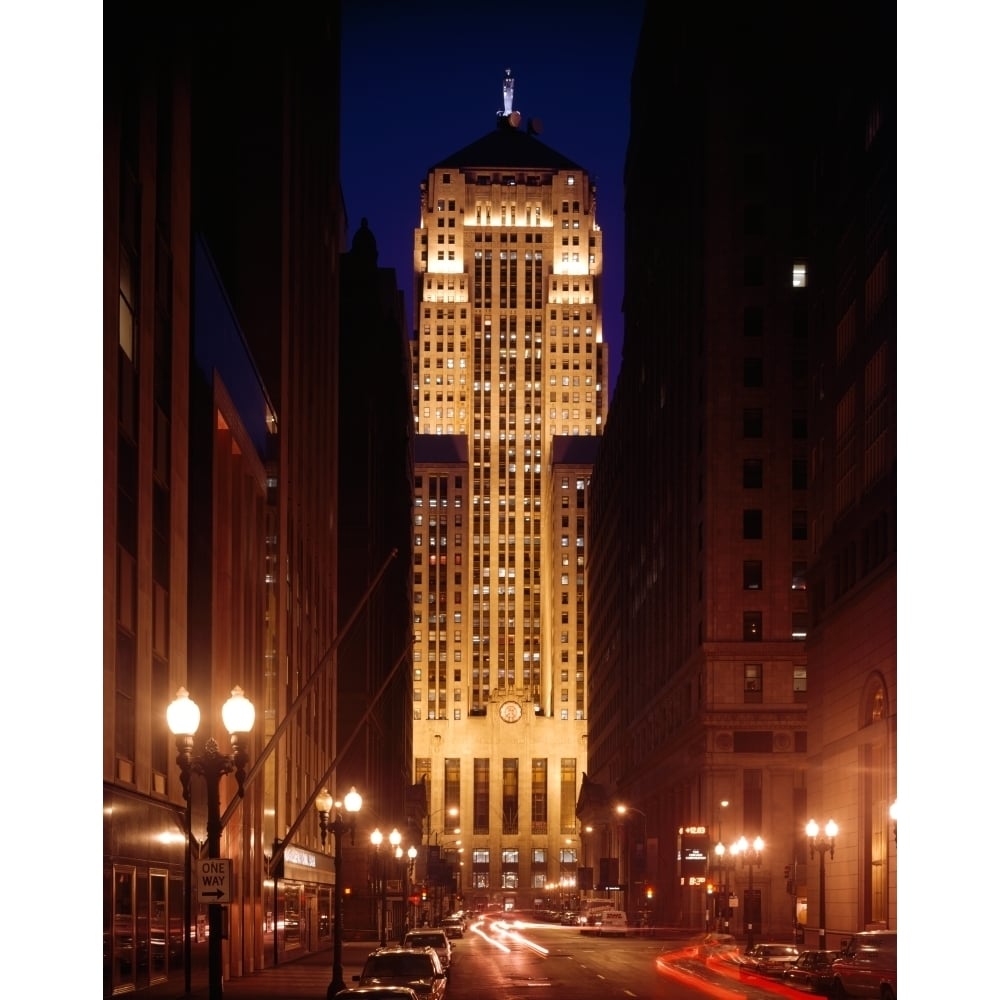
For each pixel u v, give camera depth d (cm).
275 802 5978
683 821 12775
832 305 8069
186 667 4034
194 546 4453
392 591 13088
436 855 15638
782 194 12281
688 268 13175
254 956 5428
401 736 14288
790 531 11844
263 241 6322
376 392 11112
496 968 6372
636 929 11800
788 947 5831
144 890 3403
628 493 17512
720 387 12031
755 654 11638
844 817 7381
